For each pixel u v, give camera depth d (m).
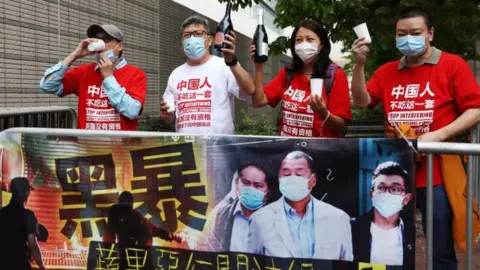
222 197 2.83
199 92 3.86
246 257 2.84
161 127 8.12
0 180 2.96
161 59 10.26
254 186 2.81
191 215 2.86
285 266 2.81
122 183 2.89
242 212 2.83
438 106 3.30
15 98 5.64
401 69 3.45
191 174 2.84
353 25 6.34
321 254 2.79
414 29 3.27
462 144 2.67
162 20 10.30
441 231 3.27
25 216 2.97
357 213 2.74
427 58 3.36
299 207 2.78
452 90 3.31
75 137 2.90
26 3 5.83
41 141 2.92
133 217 2.90
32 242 2.98
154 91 9.82
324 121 3.46
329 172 2.75
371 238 2.74
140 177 2.88
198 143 2.83
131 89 4.03
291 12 6.56
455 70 3.29
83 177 2.91
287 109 3.74
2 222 2.99
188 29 3.84
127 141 2.87
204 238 2.86
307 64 3.73
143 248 2.91
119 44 4.07
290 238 2.80
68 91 4.25
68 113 5.35
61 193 2.94
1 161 2.95
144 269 2.92
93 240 2.94
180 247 2.88
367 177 2.73
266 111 16.58
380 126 7.24
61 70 4.08
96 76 4.05
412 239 2.71
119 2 8.22
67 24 6.76
